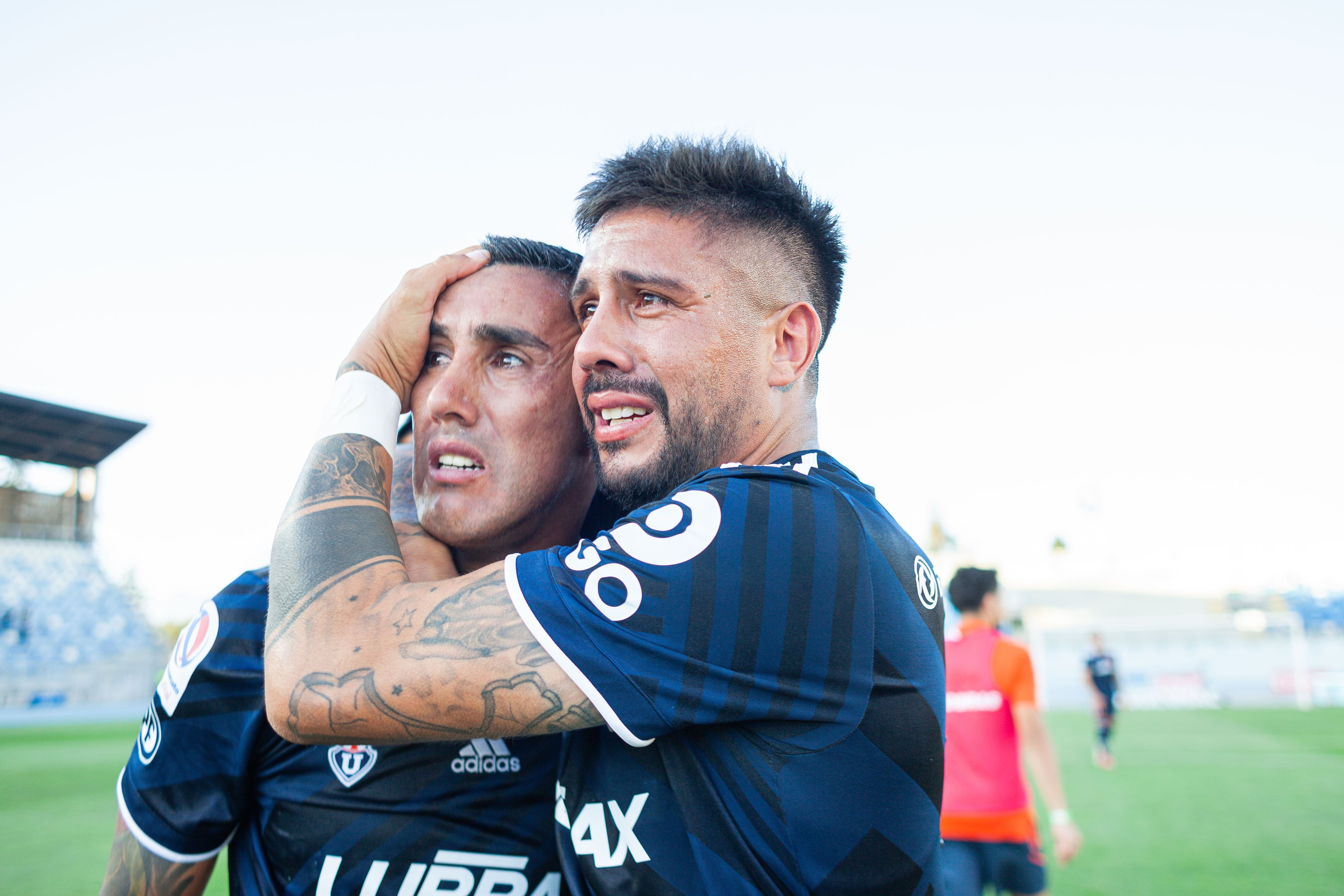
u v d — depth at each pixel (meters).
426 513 1.25
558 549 0.99
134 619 30.75
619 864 0.97
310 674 0.94
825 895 0.95
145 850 1.18
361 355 1.22
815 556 0.97
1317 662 28.75
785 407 1.19
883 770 0.98
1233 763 11.27
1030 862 3.56
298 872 1.16
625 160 1.16
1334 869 5.41
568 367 1.28
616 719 0.92
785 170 1.19
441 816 1.15
